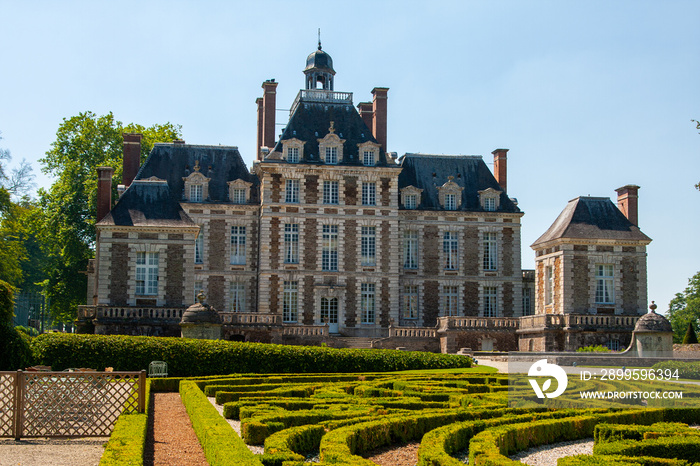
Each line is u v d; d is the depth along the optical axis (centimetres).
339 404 2259
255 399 2353
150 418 2152
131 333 4706
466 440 1817
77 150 7244
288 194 5962
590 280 5594
